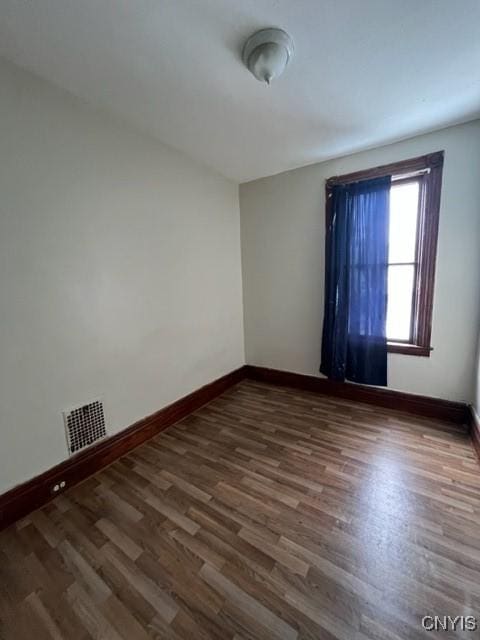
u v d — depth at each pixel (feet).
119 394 7.04
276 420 8.56
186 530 4.88
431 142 7.36
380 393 9.02
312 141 7.78
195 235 9.11
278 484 5.90
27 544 4.73
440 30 4.25
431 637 3.29
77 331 6.12
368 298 8.68
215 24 4.12
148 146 7.38
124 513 5.30
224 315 10.68
